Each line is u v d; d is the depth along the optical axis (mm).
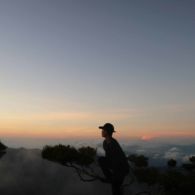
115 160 9906
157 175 13711
